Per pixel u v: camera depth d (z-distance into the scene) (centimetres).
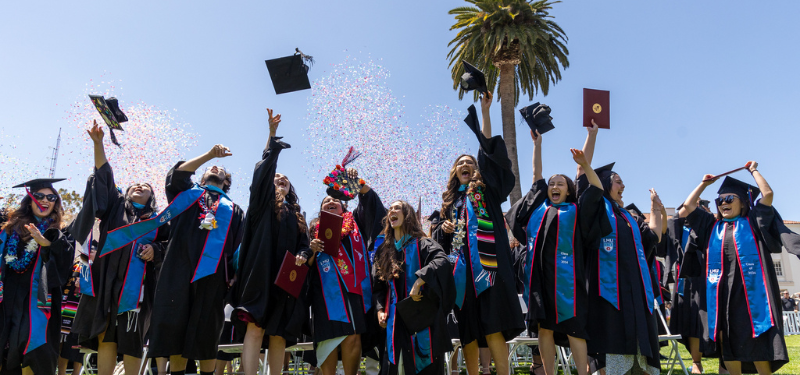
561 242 438
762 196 480
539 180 481
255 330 412
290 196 472
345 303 420
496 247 429
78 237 424
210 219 427
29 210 483
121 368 603
